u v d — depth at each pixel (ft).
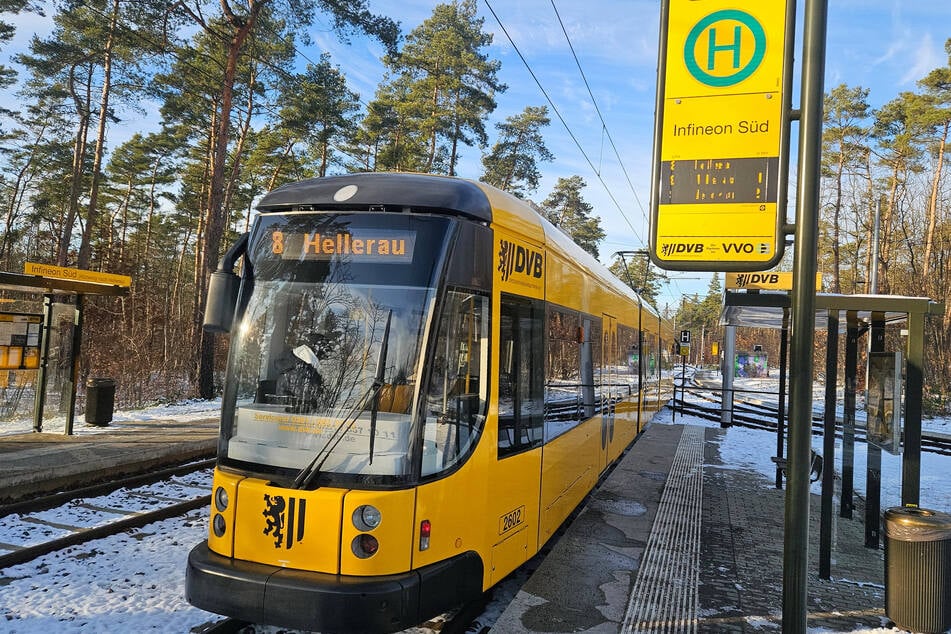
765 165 13.16
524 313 17.34
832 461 19.51
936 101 102.22
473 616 16.31
